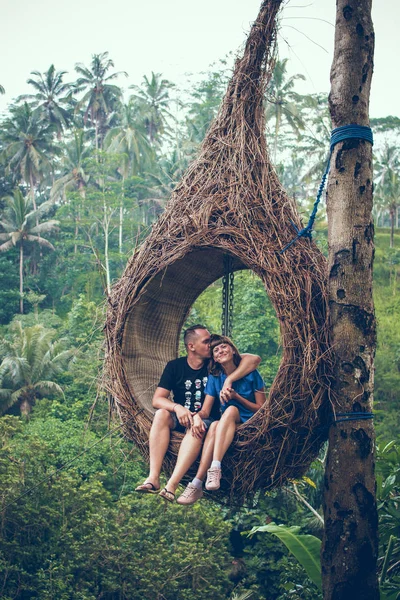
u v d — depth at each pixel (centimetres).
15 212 4138
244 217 458
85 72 5181
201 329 509
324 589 453
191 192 491
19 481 1307
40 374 2495
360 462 446
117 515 1309
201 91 4291
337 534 447
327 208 482
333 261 465
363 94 480
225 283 568
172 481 440
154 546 1248
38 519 1253
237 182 473
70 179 4262
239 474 448
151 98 5019
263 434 434
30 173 4659
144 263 489
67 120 5453
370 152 477
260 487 459
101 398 536
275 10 495
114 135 4303
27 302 3944
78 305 3111
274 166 498
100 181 4238
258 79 498
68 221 4106
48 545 1238
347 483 446
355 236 464
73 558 1205
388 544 586
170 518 1332
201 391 502
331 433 453
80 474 1750
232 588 1370
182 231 477
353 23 482
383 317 3356
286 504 1455
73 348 2612
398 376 2725
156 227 498
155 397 486
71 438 1836
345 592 442
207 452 448
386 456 669
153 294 518
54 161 5553
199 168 501
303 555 548
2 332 3359
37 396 2553
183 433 472
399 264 3962
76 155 4338
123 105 4475
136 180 4003
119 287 507
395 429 2408
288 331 432
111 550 1205
